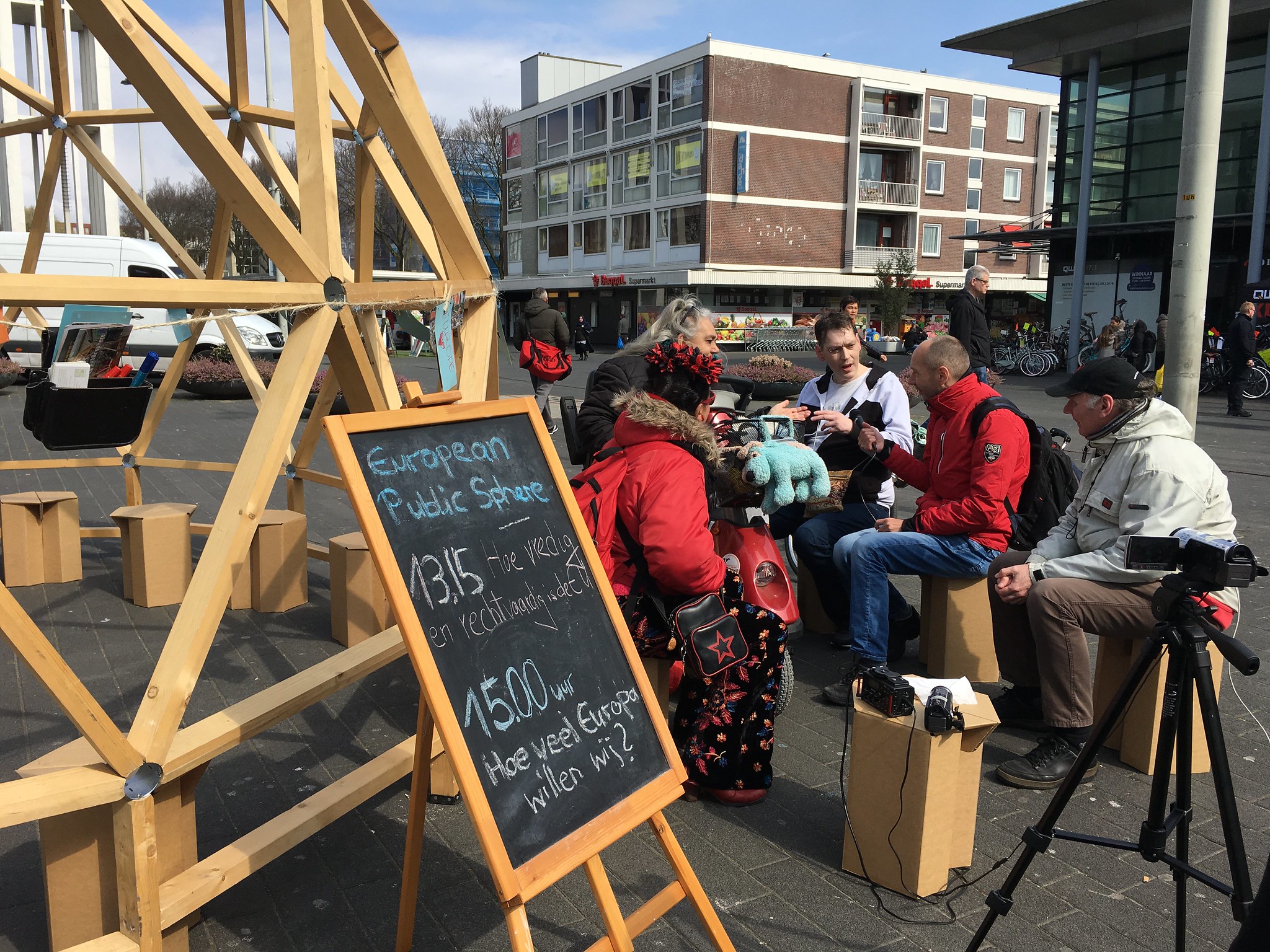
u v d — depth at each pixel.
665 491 2.87
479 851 2.83
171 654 2.02
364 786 2.53
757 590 3.83
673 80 40.03
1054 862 2.81
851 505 4.59
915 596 5.43
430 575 1.92
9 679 3.99
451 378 2.57
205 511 6.95
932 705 2.54
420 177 2.98
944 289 44.88
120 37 2.06
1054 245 24.53
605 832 1.96
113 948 1.94
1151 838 2.17
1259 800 3.18
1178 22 19.70
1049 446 3.91
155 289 1.94
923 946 2.41
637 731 2.15
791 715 3.84
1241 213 20.44
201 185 41.00
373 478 1.91
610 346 45.75
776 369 15.73
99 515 6.88
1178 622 2.11
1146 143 22.42
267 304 2.21
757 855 2.84
